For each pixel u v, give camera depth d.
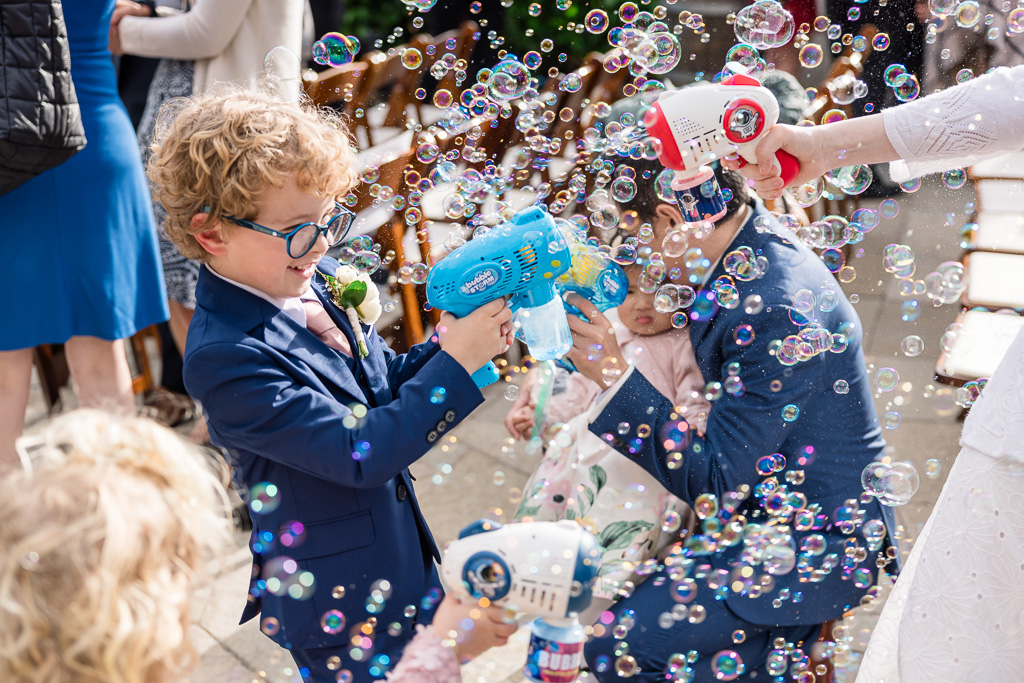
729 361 1.61
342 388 1.33
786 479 1.63
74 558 0.75
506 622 1.12
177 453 0.87
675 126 1.45
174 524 0.82
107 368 2.26
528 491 1.82
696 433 1.67
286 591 1.34
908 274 1.82
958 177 2.05
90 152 2.08
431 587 1.48
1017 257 2.76
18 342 2.09
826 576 1.58
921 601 1.47
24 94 1.80
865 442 1.66
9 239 2.02
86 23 2.06
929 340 3.09
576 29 5.24
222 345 1.24
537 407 1.95
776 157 1.50
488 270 1.30
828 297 1.62
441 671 1.09
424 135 2.41
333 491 1.33
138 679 0.77
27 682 0.74
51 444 0.86
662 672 1.59
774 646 1.61
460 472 2.66
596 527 1.71
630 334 1.84
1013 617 1.39
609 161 1.84
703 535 1.59
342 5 3.65
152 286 2.30
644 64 2.03
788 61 4.10
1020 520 1.36
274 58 2.29
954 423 2.70
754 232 1.66
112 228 2.14
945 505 1.45
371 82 2.78
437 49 3.23
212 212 1.23
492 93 2.09
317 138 1.23
